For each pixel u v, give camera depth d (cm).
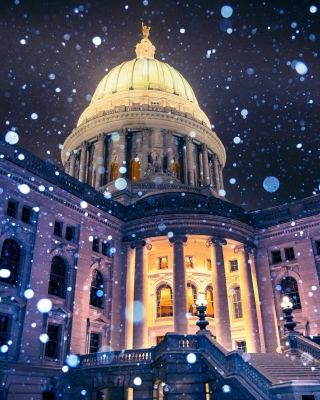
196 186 4888
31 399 2383
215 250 3297
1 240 2547
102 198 3434
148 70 6131
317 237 3356
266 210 3694
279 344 3209
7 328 2438
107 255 3344
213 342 2203
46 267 2748
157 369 2294
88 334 2894
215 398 2014
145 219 3409
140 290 3200
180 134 5416
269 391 1736
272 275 3469
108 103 5669
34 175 2823
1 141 2691
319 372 2188
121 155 5097
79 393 2536
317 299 3150
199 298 2491
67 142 5734
